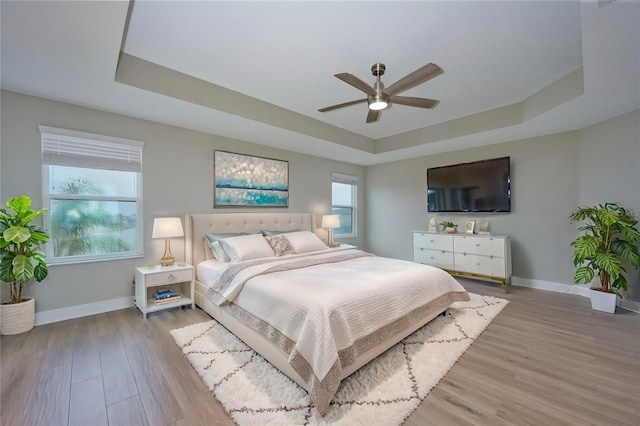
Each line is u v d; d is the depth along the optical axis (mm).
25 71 2307
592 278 3318
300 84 3072
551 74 2867
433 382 1876
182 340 2467
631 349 2320
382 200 6109
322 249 4078
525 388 1825
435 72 2074
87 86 2559
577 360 2160
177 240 3668
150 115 3262
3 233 2305
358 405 1663
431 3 1882
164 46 2377
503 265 4059
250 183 4379
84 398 1715
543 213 4102
